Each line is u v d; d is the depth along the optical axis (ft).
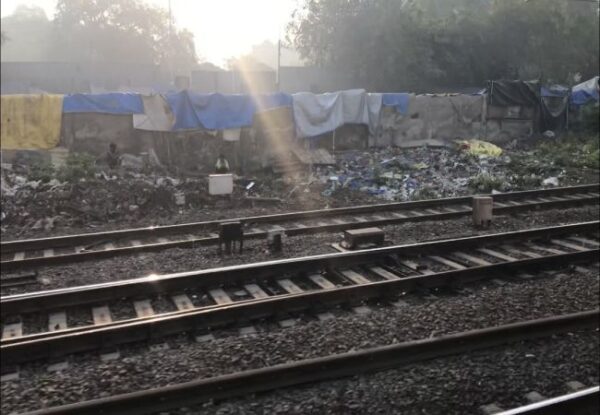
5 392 16.22
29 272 28.02
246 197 46.06
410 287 24.47
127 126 59.52
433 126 78.89
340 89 121.19
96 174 48.70
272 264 26.20
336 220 39.86
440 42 114.01
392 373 17.25
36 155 56.54
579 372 17.43
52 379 16.83
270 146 63.31
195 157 60.44
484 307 22.50
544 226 38.32
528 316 21.81
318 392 16.16
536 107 88.63
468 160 65.36
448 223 38.40
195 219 40.40
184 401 15.26
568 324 20.07
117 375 16.99
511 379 16.94
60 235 36.68
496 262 29.09
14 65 143.33
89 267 28.78
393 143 75.66
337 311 22.65
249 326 21.09
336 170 59.06
